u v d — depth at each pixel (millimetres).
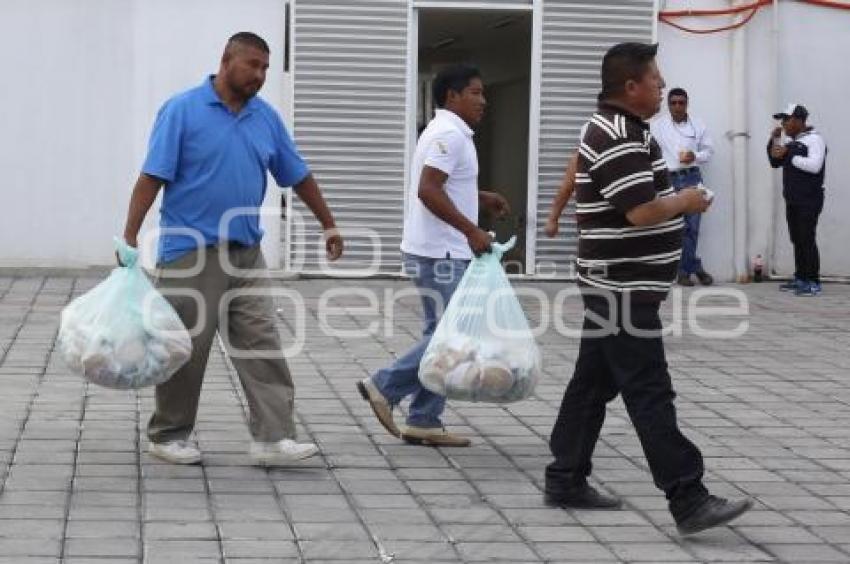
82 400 10250
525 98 19188
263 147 8422
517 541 7207
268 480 8250
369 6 17359
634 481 8438
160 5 17328
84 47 17328
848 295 17406
